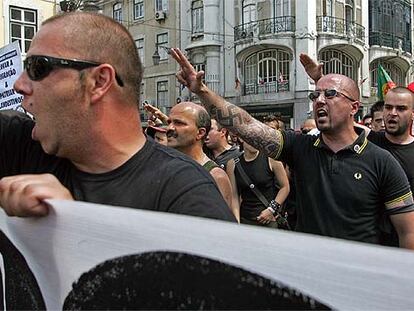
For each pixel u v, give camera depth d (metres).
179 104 3.35
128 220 0.92
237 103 26.08
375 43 28.27
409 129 3.53
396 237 2.62
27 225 1.13
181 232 0.84
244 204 4.16
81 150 1.23
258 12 25.20
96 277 0.97
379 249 0.64
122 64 1.24
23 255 1.16
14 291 1.23
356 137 2.63
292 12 24.62
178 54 2.66
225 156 4.33
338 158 2.59
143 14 29.56
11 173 1.44
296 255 0.71
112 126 1.23
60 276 1.05
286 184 4.08
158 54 27.95
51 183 1.10
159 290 0.88
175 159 1.23
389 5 28.94
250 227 0.76
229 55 26.25
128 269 0.92
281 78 25.02
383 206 2.56
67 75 1.18
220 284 0.80
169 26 28.19
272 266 0.74
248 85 26.00
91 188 1.23
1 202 1.11
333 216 2.55
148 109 4.33
